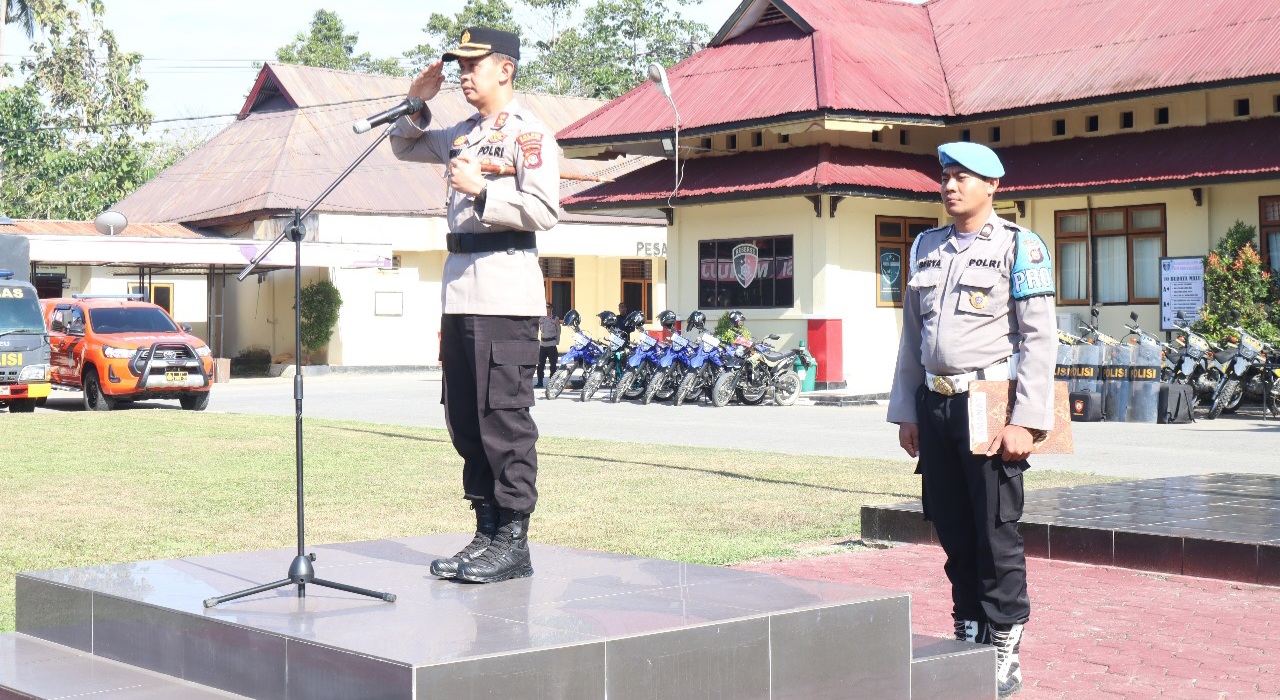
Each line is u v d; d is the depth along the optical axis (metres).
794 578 5.72
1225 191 22.67
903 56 27.11
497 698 4.29
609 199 27.59
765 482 12.27
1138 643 6.65
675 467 13.42
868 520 9.59
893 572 8.40
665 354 23.62
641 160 36.53
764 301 26.19
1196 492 10.64
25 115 48.06
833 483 12.20
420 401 24.52
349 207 35.53
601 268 41.00
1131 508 9.70
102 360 21.83
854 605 5.13
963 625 5.77
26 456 14.21
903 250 26.41
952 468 5.63
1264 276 21.83
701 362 23.27
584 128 28.20
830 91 24.48
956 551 5.71
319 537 9.17
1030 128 25.61
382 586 5.55
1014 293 5.41
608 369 25.05
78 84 51.69
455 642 4.47
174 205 39.38
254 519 9.97
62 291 37.56
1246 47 22.75
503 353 5.57
